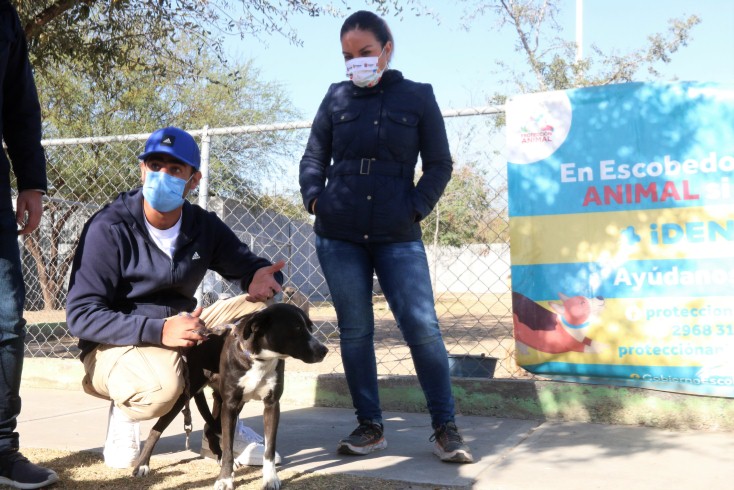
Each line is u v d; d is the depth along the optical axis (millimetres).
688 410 4316
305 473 3379
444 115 4996
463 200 6477
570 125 4637
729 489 3092
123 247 3307
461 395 4801
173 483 3211
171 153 3205
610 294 4512
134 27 8828
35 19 7637
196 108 19312
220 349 3246
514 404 4680
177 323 3041
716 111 4332
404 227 3658
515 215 4742
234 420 3123
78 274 3242
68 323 3182
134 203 3350
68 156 8664
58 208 9516
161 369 3119
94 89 10078
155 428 3352
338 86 3896
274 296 3582
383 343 10148
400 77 3803
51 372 5957
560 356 4625
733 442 3951
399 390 4945
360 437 3730
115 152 8344
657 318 4410
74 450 3842
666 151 4422
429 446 3932
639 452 3760
